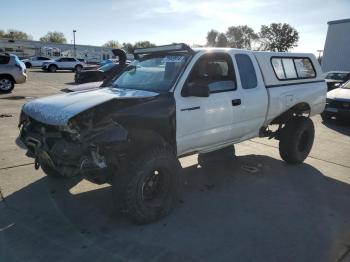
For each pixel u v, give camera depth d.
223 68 4.64
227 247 3.36
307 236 3.60
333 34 27.94
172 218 3.92
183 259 3.15
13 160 5.61
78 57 67.94
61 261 3.07
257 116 5.10
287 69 5.75
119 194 3.53
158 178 3.85
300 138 5.80
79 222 3.77
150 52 4.70
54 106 3.58
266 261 3.15
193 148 4.33
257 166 5.85
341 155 6.75
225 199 4.48
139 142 3.72
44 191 4.52
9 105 11.23
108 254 3.20
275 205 4.34
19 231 3.55
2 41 63.22
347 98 9.94
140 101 3.67
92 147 3.32
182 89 4.01
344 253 3.30
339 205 4.39
